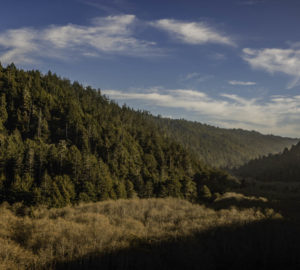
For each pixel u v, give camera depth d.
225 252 8.72
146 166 86.00
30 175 51.75
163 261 7.78
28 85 103.25
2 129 74.25
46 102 97.06
